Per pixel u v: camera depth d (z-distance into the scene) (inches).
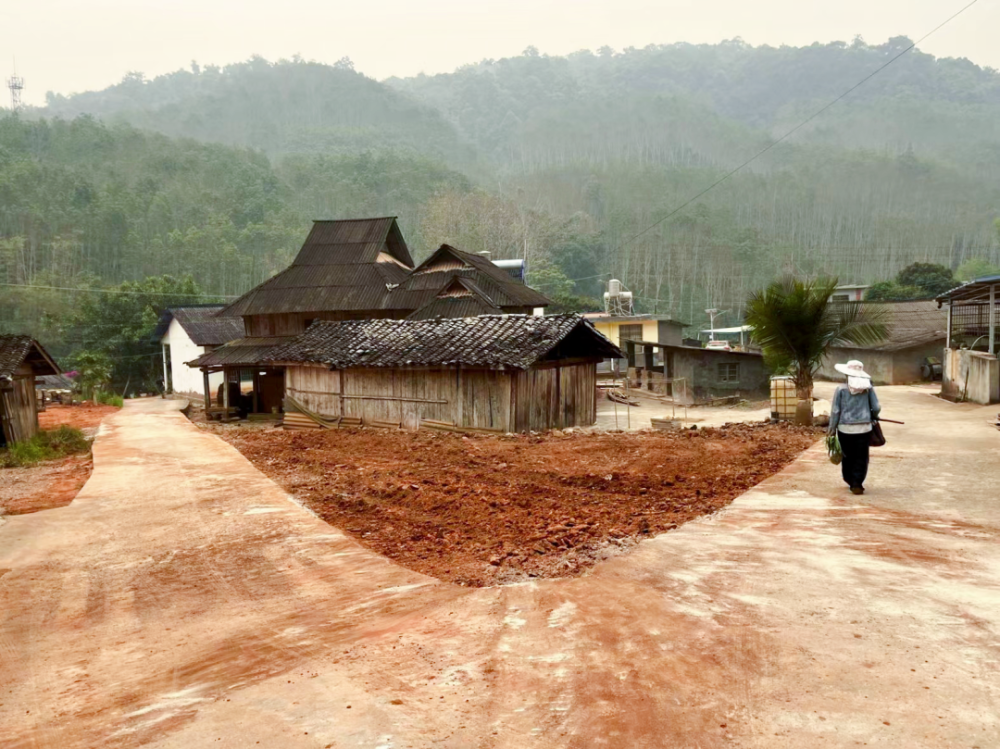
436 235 3425.2
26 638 209.2
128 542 312.5
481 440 637.9
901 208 5260.8
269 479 455.2
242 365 1200.8
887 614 174.1
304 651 178.1
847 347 1438.2
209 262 3235.7
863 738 121.0
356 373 868.0
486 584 222.2
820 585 197.2
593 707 136.3
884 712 129.0
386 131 7662.4
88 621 220.1
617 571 219.3
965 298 944.3
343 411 886.4
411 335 858.8
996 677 140.6
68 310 2388.0
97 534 330.3
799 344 629.3
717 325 3563.0
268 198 4269.2
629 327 1835.6
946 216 4972.9
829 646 157.2
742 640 162.6
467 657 163.8
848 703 132.7
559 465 457.7
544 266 3385.8
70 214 3321.9
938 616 171.6
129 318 2114.9
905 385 1296.8
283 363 932.6
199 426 985.5
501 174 6850.4
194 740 135.3
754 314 634.2
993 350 895.7
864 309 660.7
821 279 636.1
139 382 2161.7
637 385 1448.1
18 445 732.0
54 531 340.5
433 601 207.9
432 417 785.6
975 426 545.3
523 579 224.2
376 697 147.0
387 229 1411.2
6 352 756.0
